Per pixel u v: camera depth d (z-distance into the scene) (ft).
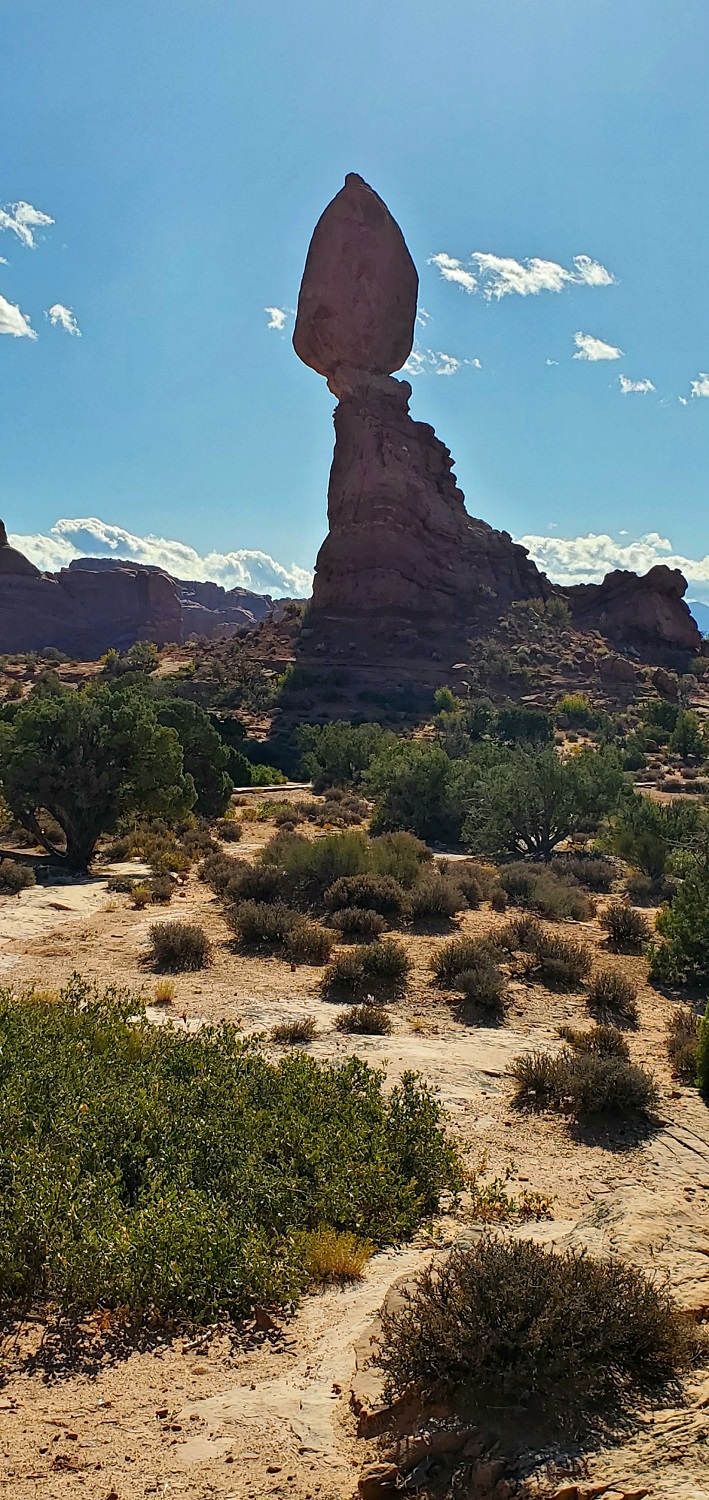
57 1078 29.63
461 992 49.85
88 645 586.86
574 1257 16.83
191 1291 19.60
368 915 63.36
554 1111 33.99
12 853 96.73
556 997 50.39
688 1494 11.78
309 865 76.38
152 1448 14.55
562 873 92.73
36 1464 14.11
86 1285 19.42
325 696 291.17
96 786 87.30
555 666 332.80
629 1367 15.03
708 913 54.19
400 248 387.34
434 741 218.38
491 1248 16.90
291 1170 25.40
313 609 365.40
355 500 363.15
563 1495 12.27
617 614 382.83
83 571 612.29
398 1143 27.58
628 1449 13.20
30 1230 20.67
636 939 64.90
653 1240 20.62
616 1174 28.02
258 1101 30.30
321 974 52.70
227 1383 16.79
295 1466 13.99
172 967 53.67
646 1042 43.75
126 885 77.97
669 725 266.98
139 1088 28.53
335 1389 16.21
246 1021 44.01
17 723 89.45
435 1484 13.21
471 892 77.10
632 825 94.53
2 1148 24.71
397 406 380.37
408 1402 15.08
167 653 385.29
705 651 385.09
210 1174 24.63
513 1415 14.26
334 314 378.12
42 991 46.32
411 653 333.42
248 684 301.22
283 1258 21.33
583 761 109.81
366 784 149.28
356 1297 20.07
